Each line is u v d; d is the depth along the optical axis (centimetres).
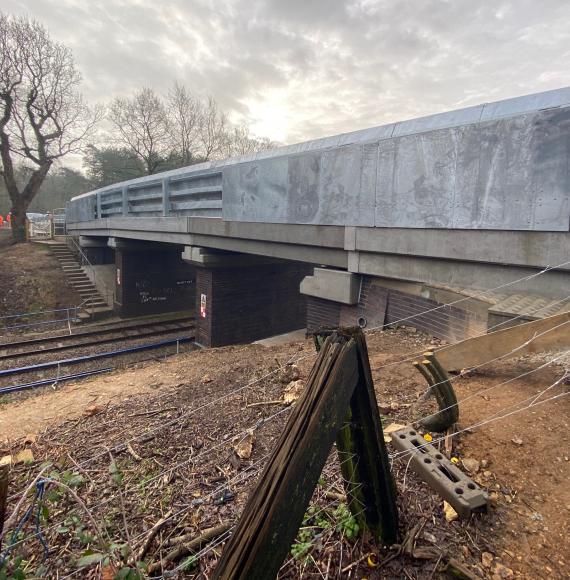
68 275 2281
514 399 353
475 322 532
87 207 2255
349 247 708
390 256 663
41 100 2578
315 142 795
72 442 399
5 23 2306
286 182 825
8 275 2125
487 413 335
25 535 260
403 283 659
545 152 454
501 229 500
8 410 519
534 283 493
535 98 480
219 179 1070
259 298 1393
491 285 535
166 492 297
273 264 1416
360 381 182
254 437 359
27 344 1434
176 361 738
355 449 203
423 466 261
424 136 572
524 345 369
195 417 418
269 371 529
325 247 793
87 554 176
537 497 246
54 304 2034
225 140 4197
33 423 463
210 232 1103
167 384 552
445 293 582
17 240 2728
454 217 547
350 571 206
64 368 1233
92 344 1447
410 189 598
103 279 2320
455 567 197
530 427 309
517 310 444
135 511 279
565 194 441
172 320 1855
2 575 168
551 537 218
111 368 1233
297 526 140
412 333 636
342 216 712
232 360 648
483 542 217
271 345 828
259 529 131
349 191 693
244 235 969
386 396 399
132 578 163
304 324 1566
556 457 276
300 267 1514
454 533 223
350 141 718
